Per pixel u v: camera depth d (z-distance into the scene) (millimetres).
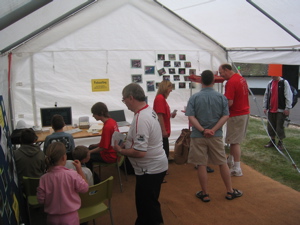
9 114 4105
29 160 2941
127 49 4980
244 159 5000
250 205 3266
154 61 5156
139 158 2271
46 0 2207
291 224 2850
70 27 4602
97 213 2457
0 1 1920
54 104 4688
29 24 3410
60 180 2098
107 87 4938
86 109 4871
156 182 2330
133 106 2271
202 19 4645
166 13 5020
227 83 3814
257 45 4914
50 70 4602
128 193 3707
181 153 4664
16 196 2387
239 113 3896
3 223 1611
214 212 3131
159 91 3900
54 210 2090
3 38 3164
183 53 5301
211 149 3244
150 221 2373
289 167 4559
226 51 5488
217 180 4047
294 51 4473
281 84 5309
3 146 2164
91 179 2758
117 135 2443
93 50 4793
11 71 4316
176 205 3320
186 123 5562
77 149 2846
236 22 4379
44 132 4234
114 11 4820
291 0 3295
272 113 5543
